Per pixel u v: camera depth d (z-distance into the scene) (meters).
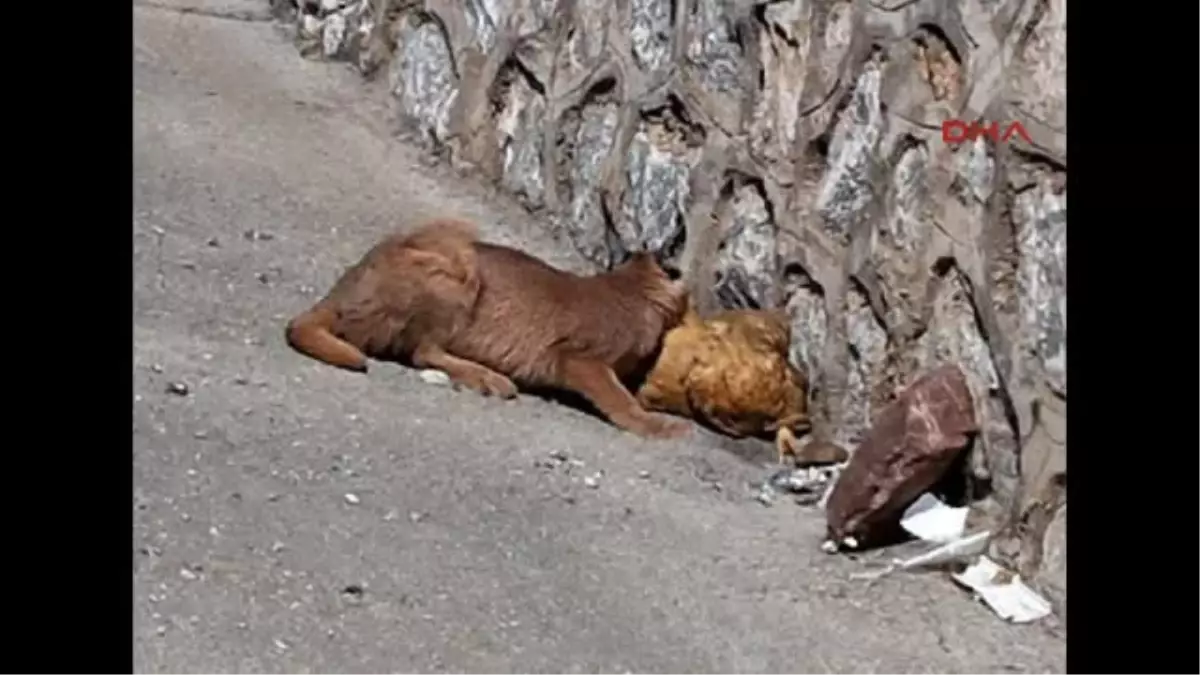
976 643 4.07
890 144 4.58
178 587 3.90
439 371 4.91
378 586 4.01
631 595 4.11
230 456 4.34
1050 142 4.16
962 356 4.38
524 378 4.92
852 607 4.16
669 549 4.29
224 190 5.62
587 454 4.64
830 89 4.75
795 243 4.88
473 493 4.38
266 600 3.92
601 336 4.89
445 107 6.00
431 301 4.88
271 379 4.71
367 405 4.67
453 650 3.87
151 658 3.73
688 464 4.70
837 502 4.33
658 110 5.31
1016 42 4.25
